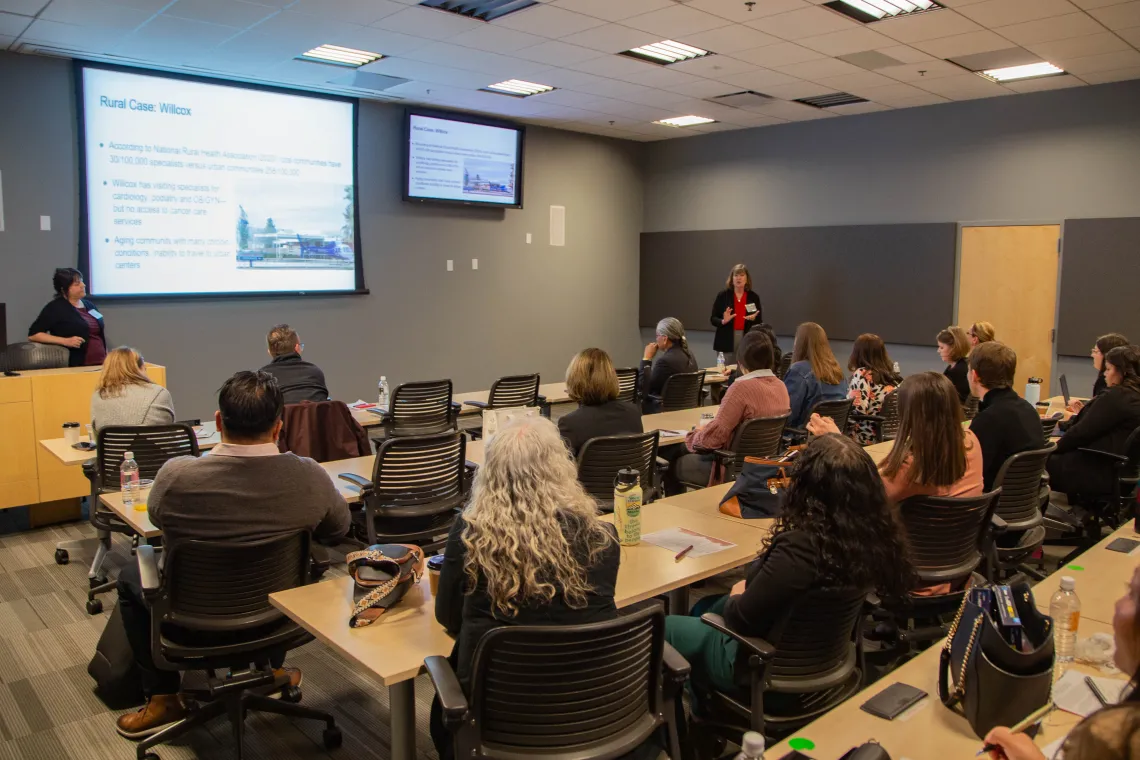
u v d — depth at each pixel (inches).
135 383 158.6
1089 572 92.5
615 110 331.0
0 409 184.9
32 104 238.5
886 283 333.7
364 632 75.9
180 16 202.2
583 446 134.9
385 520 133.2
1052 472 168.1
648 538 102.0
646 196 420.2
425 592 85.7
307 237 301.0
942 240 317.7
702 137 392.5
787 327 366.3
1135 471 160.4
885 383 196.1
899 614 104.4
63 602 149.7
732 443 154.8
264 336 294.5
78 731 106.9
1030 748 48.7
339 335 315.0
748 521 110.4
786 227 363.9
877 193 335.6
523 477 67.1
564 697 63.1
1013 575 154.7
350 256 313.6
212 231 277.0
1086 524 170.2
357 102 307.1
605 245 406.0
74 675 122.3
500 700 63.2
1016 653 56.6
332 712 112.8
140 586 99.5
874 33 219.1
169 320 271.4
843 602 74.9
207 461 91.7
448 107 327.3
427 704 113.5
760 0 193.5
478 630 64.7
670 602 108.3
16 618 142.8
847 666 80.7
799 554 71.1
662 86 285.9
